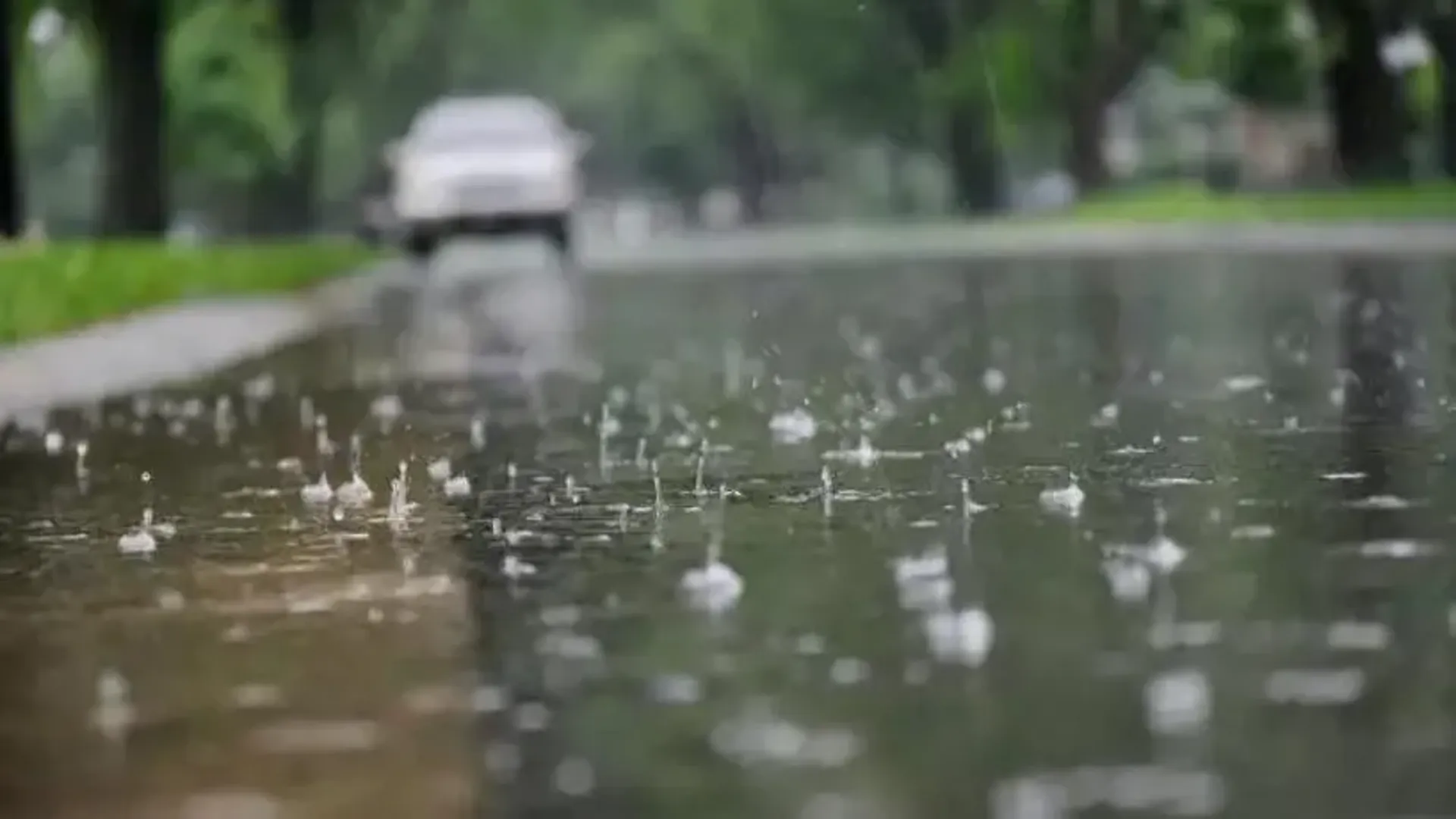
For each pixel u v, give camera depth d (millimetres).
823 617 8531
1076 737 6496
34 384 23141
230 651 8211
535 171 60594
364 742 6727
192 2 68812
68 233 131375
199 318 35250
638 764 6352
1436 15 70562
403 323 36031
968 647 7859
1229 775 6031
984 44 90750
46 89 112375
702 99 143375
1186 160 103312
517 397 20750
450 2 104688
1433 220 59750
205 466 15219
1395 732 6457
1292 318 28484
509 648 8102
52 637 8602
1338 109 73125
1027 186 112812
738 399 19594
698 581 9375
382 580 9750
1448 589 8711
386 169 77562
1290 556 9633
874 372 22516
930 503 11805
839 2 107688
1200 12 82688
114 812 6000
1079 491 11805
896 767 6215
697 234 106562
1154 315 30828
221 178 106562
